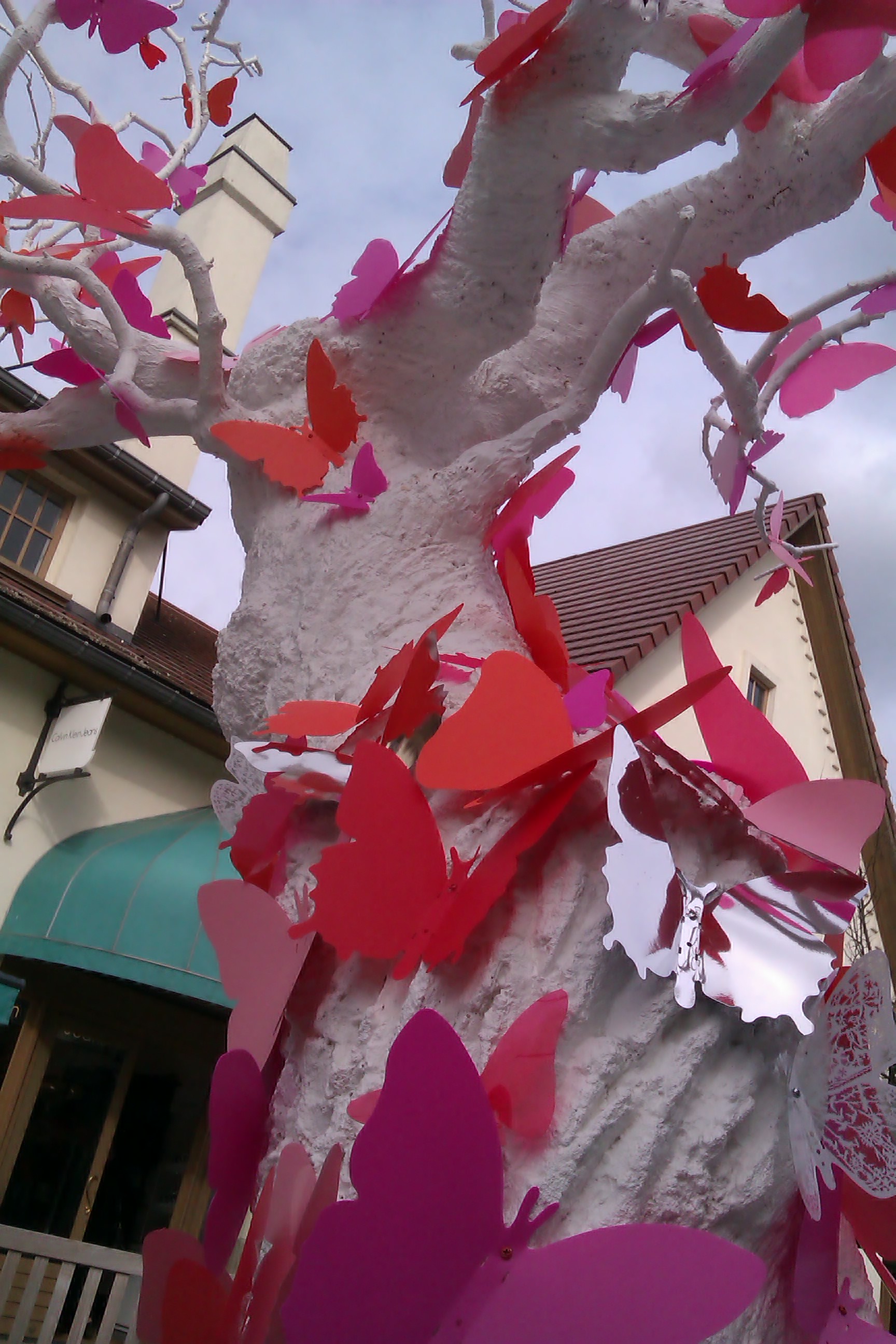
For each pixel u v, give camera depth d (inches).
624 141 59.4
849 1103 44.8
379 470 65.6
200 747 297.7
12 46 67.5
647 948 43.9
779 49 55.9
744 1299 35.9
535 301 67.2
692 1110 45.4
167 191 65.7
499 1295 37.3
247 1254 45.5
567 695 56.2
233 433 69.4
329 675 62.0
